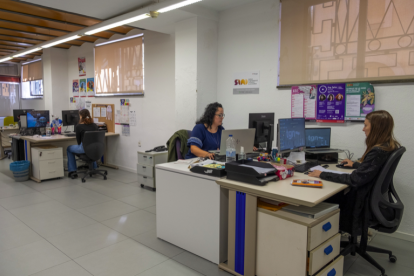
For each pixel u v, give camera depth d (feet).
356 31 9.25
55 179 15.72
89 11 12.41
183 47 12.78
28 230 9.23
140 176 14.17
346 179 6.44
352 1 9.25
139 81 16.37
